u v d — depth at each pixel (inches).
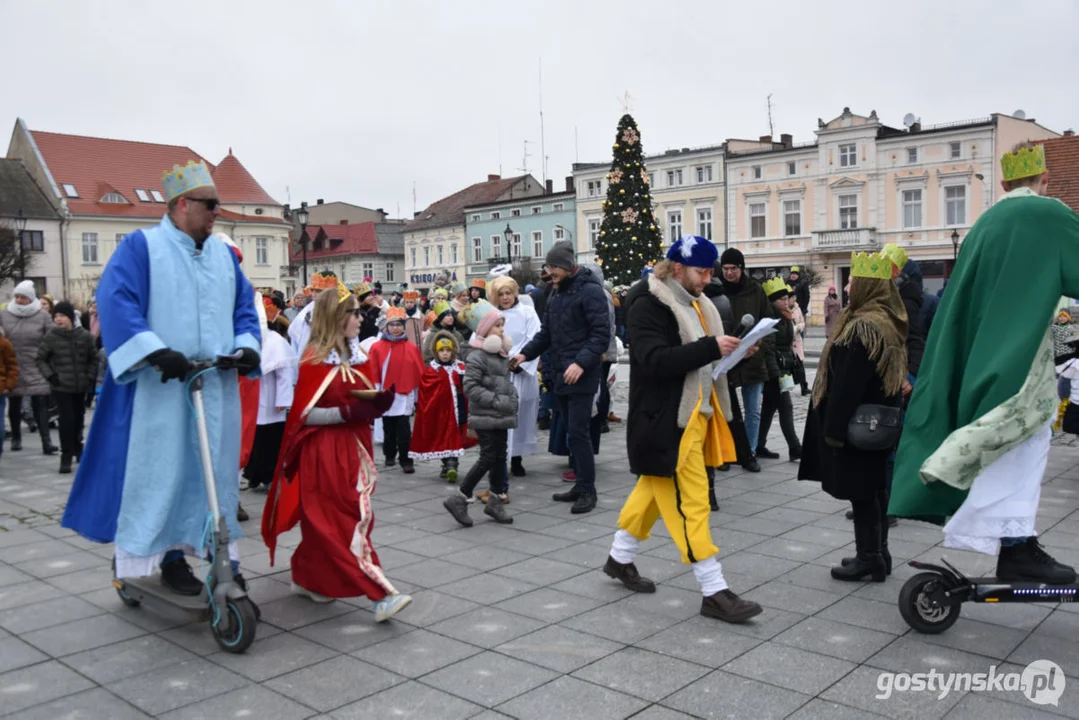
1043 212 164.7
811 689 152.9
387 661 168.1
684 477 189.2
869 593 202.1
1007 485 167.0
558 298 287.3
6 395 434.9
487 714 146.1
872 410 194.5
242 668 165.8
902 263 274.1
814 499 295.1
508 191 2608.3
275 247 2536.9
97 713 148.3
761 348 340.8
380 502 305.3
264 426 322.0
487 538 255.3
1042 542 237.3
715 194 2058.3
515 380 335.6
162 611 185.2
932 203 1784.0
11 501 320.8
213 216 187.5
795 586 207.6
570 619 188.7
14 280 2005.4
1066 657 165.0
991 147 1707.7
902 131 1836.9
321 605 200.2
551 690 154.6
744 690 153.1
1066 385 327.6
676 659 166.7
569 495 299.6
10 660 170.7
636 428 191.5
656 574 219.0
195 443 184.5
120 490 181.6
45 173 2239.2
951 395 172.6
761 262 2009.1
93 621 191.8
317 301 197.9
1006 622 182.9
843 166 1872.5
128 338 170.9
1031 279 163.8
